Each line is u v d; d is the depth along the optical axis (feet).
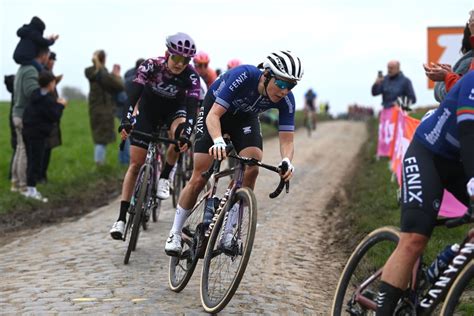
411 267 15.25
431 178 15.21
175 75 28.07
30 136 42.83
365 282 16.93
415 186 15.25
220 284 20.63
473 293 19.47
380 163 58.39
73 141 83.71
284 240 32.83
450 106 15.03
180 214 23.35
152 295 22.70
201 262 28.04
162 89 28.48
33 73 44.04
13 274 26.16
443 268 15.42
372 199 39.93
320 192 48.70
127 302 21.74
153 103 29.09
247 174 22.17
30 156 43.16
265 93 21.21
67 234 34.68
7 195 43.55
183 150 27.84
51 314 20.42
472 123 14.20
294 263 28.50
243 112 22.36
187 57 27.43
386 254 18.92
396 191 40.52
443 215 23.76
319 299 23.52
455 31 39.60
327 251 31.14
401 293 15.35
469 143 14.14
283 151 21.68
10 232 36.19
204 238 21.84
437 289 15.14
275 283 24.93
